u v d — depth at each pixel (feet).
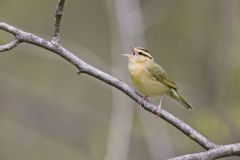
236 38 53.21
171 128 51.06
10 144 56.44
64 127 57.11
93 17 60.59
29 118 57.82
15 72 58.18
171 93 30.78
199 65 55.77
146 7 55.21
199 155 20.59
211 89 53.57
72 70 58.65
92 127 56.49
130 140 50.96
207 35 56.29
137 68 29.68
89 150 55.36
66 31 60.29
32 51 52.75
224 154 20.81
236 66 49.85
